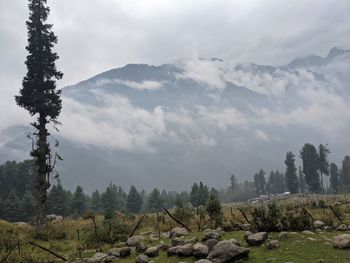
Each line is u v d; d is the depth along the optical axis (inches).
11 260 685.3
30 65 1387.8
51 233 967.0
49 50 1416.1
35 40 1395.2
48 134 1380.4
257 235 533.6
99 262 598.5
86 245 771.4
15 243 843.4
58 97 1401.3
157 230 831.1
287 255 465.4
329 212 890.1
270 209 617.9
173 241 594.6
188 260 505.0
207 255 494.0
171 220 951.6
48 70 1395.2
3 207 3954.2
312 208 1196.5
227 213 1064.8
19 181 4744.1
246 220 746.2
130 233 823.7
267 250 494.3
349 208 1027.9
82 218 1561.3
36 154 1286.9
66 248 783.1
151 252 567.5
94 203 4980.3
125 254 603.5
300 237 534.0
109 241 777.6
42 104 1321.4
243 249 474.6
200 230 730.2
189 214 982.4
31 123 1360.7
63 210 4340.6
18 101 1370.6
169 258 533.6
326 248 477.7
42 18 1421.0
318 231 589.9
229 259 460.8
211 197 812.6
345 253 452.8
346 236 482.3
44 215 1274.6
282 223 602.9
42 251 767.7
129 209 5054.1
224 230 681.6
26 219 3954.2
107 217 1118.4
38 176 1307.8
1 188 4559.5
